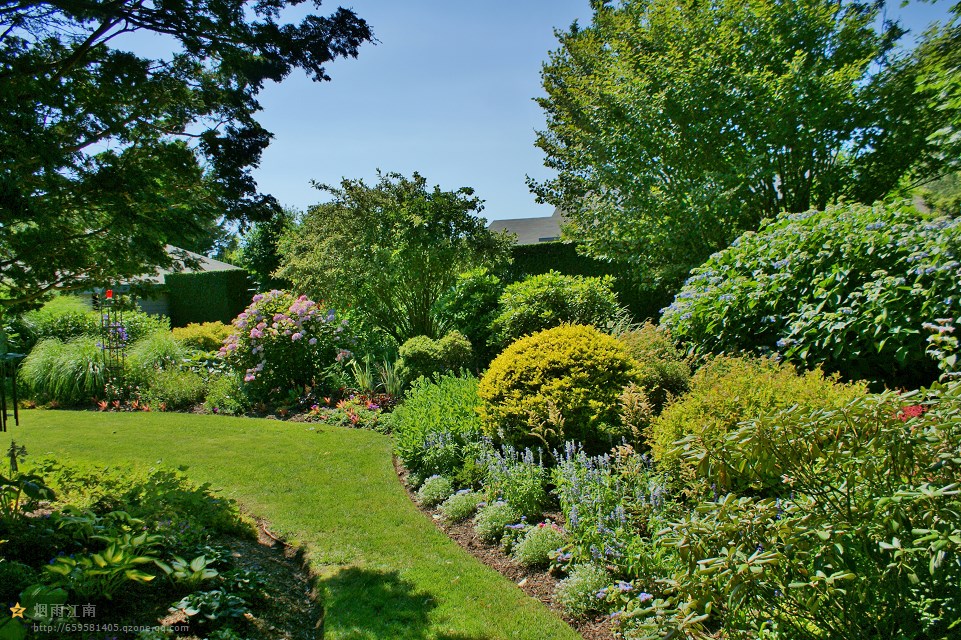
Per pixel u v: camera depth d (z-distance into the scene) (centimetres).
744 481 264
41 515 323
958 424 165
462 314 1037
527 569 355
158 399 924
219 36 348
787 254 521
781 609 173
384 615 299
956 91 570
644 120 938
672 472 371
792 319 494
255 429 731
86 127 330
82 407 938
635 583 291
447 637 278
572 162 1223
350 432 713
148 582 276
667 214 947
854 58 943
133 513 328
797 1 934
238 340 932
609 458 439
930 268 401
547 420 468
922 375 432
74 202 325
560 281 927
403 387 873
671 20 998
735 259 582
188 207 372
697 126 907
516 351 543
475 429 548
